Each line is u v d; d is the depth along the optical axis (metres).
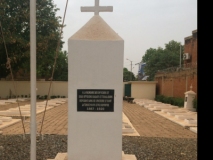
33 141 4.79
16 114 15.13
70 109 4.92
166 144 7.81
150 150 6.92
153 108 21.14
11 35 26.78
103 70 4.90
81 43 4.89
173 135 10.09
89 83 4.90
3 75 30.59
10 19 27.16
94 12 5.23
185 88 24.38
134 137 9.02
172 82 28.28
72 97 4.91
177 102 23.48
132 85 34.19
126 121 13.64
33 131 4.79
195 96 19.66
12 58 26.98
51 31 29.92
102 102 4.92
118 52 4.89
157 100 30.98
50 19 29.44
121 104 4.92
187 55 30.00
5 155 6.14
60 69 41.19
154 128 11.81
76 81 4.90
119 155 4.93
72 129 4.93
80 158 4.94
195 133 10.64
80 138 4.93
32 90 4.80
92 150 4.94
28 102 25.77
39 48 27.66
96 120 4.92
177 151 6.91
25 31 29.41
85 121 4.93
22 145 7.09
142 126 12.34
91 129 4.93
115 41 4.88
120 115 4.92
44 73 37.50
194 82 22.11
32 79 4.81
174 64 54.75
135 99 32.38
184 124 12.54
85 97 4.91
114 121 4.92
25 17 27.70
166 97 27.75
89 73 4.90
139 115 16.81
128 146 7.33
